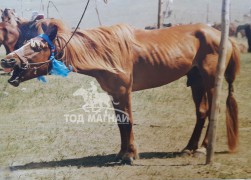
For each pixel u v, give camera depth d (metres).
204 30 7.31
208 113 7.42
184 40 7.24
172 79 7.26
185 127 7.75
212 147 7.35
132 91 7.20
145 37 7.16
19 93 7.90
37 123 7.76
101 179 6.86
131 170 7.16
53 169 7.22
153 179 6.85
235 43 7.48
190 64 7.25
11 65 6.88
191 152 7.53
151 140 7.69
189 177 6.96
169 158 7.47
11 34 7.31
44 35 6.97
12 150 7.56
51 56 6.97
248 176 7.02
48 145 7.62
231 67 7.49
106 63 7.01
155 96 7.91
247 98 7.81
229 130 7.61
